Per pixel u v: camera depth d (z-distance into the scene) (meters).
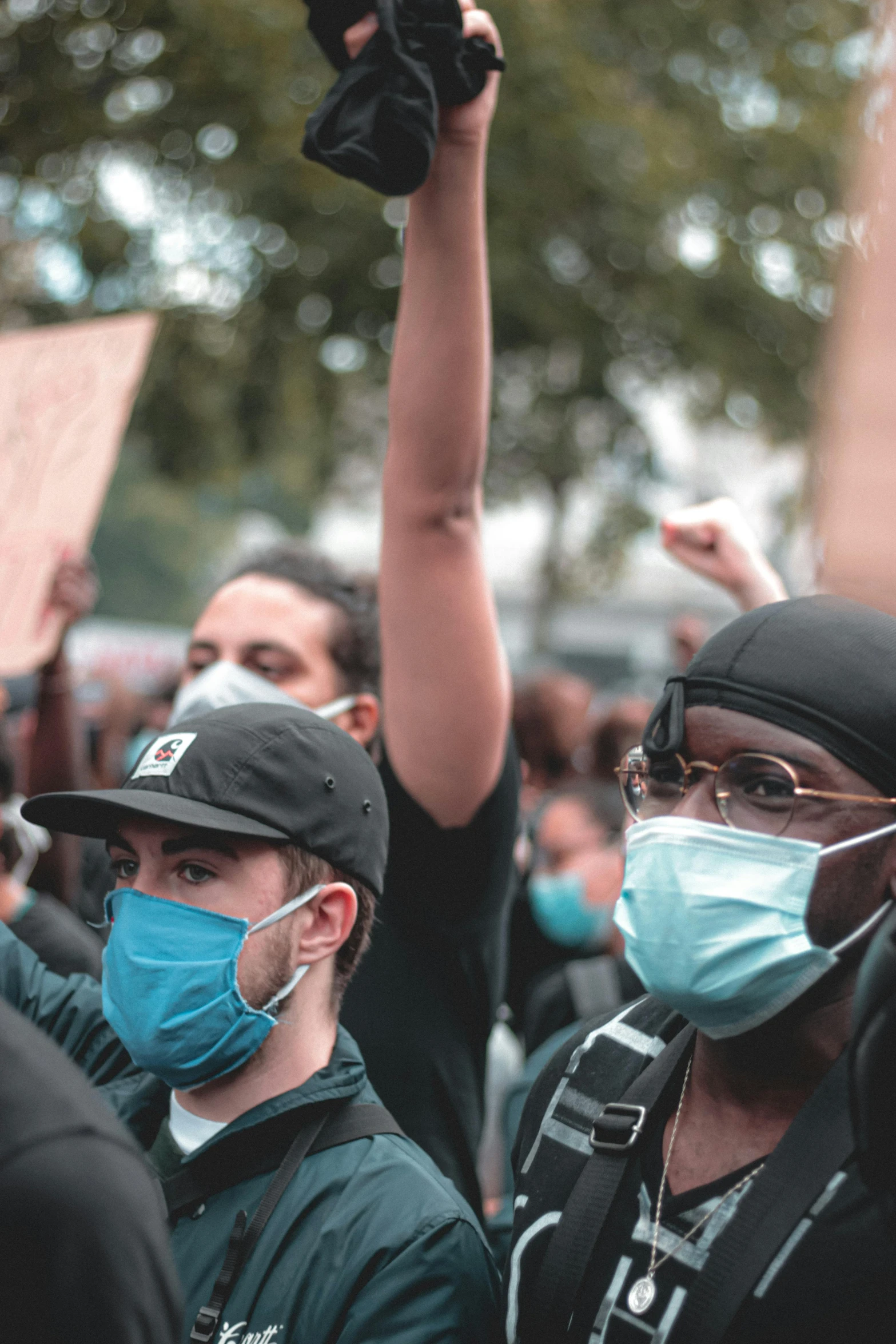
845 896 1.36
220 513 42.88
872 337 1.16
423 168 1.72
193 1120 1.79
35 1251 1.03
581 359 14.82
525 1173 1.54
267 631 2.53
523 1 13.26
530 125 13.20
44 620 2.99
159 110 11.60
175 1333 1.12
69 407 3.15
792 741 1.37
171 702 5.43
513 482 16.72
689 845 1.39
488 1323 1.61
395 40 1.71
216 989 1.72
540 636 19.92
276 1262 1.62
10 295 11.40
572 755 4.54
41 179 10.34
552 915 3.71
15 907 2.56
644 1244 1.37
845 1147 1.29
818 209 15.30
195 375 14.30
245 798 1.76
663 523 2.30
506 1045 3.26
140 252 12.38
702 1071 1.44
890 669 1.39
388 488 2.05
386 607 2.06
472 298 1.97
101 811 1.83
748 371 15.12
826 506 1.17
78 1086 1.14
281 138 11.96
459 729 2.02
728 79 15.71
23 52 9.77
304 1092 1.74
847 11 15.48
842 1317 1.23
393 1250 1.60
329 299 13.63
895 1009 1.11
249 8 11.16
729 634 1.47
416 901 2.05
